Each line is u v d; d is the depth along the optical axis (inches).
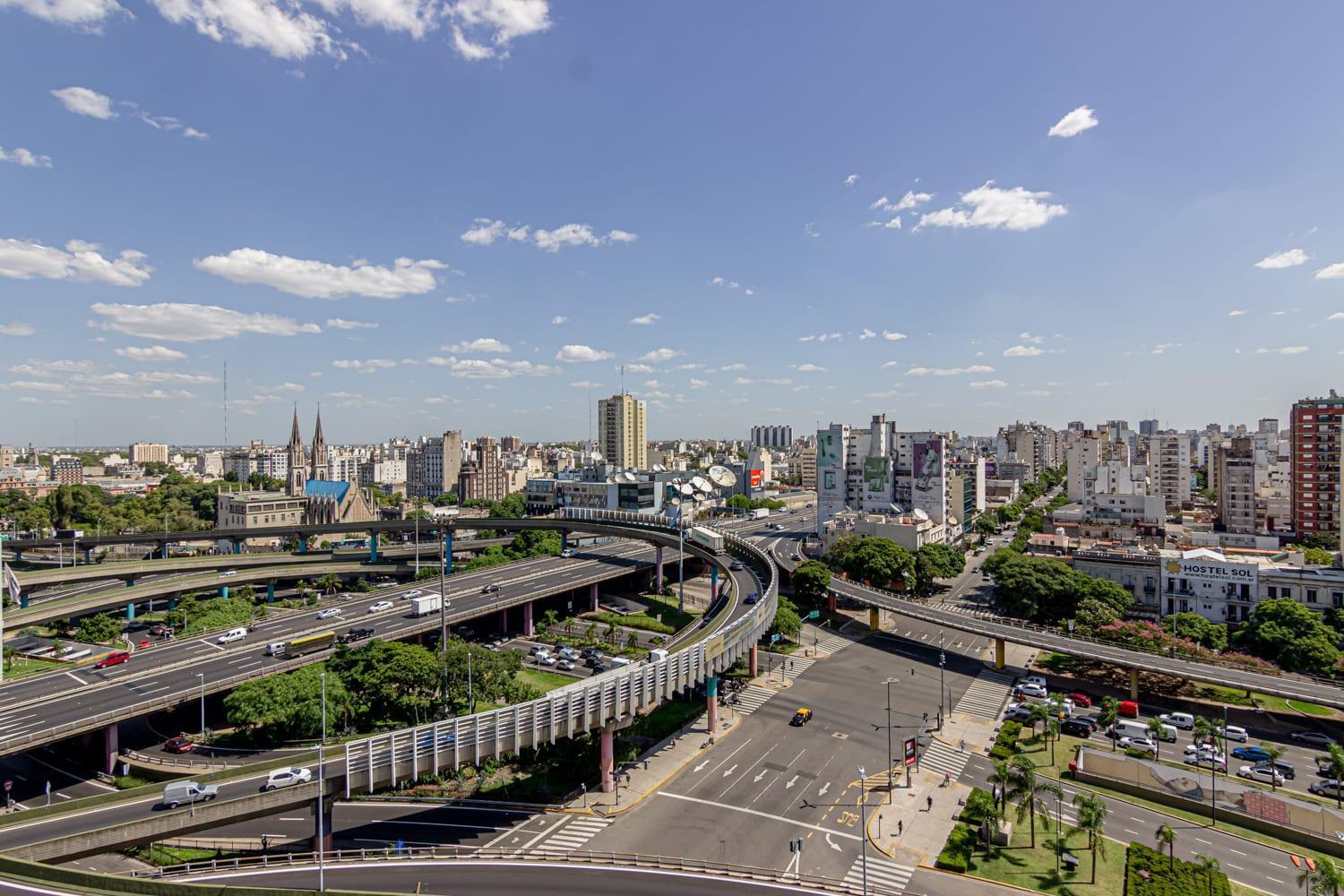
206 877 2657.5
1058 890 2696.9
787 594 7135.8
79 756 3887.8
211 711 4424.2
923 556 7283.5
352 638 5022.1
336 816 3253.0
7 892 2135.8
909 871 2827.3
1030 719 4247.0
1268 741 4001.0
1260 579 5634.8
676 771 3695.9
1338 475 7436.0
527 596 6225.4
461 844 3002.0
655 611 6894.7
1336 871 2383.1
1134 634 4955.7
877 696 4731.8
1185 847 3006.9
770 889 2583.7
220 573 7175.2
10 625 5398.6
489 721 3053.6
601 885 2583.7
